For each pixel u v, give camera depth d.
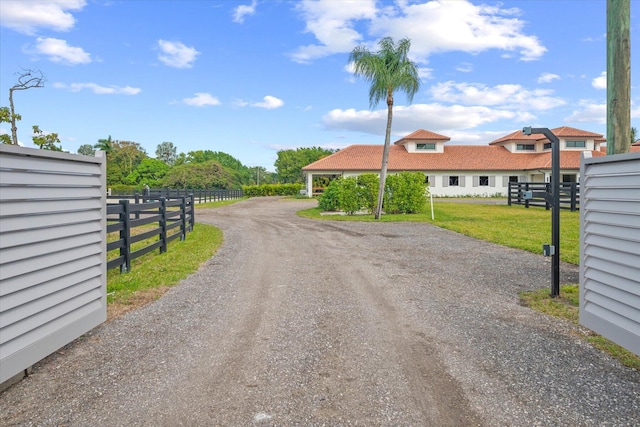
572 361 3.40
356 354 3.57
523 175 37.97
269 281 6.27
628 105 4.87
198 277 6.53
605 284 3.40
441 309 4.85
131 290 5.66
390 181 18.30
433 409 2.69
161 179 56.91
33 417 2.61
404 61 15.84
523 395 2.86
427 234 11.78
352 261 7.85
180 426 2.51
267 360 3.45
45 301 3.23
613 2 4.86
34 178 3.08
